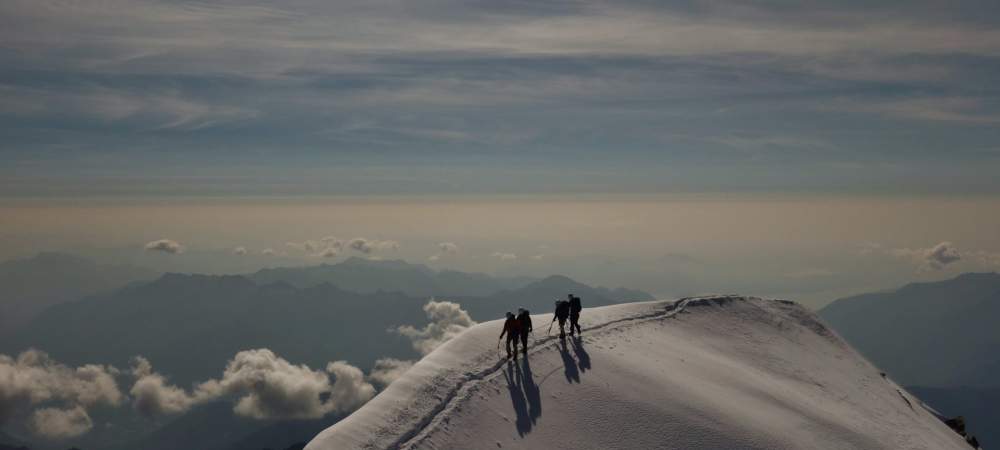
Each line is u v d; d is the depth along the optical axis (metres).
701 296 47.66
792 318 49.62
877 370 48.12
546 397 26.64
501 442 23.41
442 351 30.08
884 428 35.44
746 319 46.16
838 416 34.09
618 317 40.25
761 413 29.78
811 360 43.03
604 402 26.77
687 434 25.45
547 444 23.73
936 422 44.47
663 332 39.06
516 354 29.62
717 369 34.53
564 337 33.56
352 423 23.77
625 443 24.44
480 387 26.53
